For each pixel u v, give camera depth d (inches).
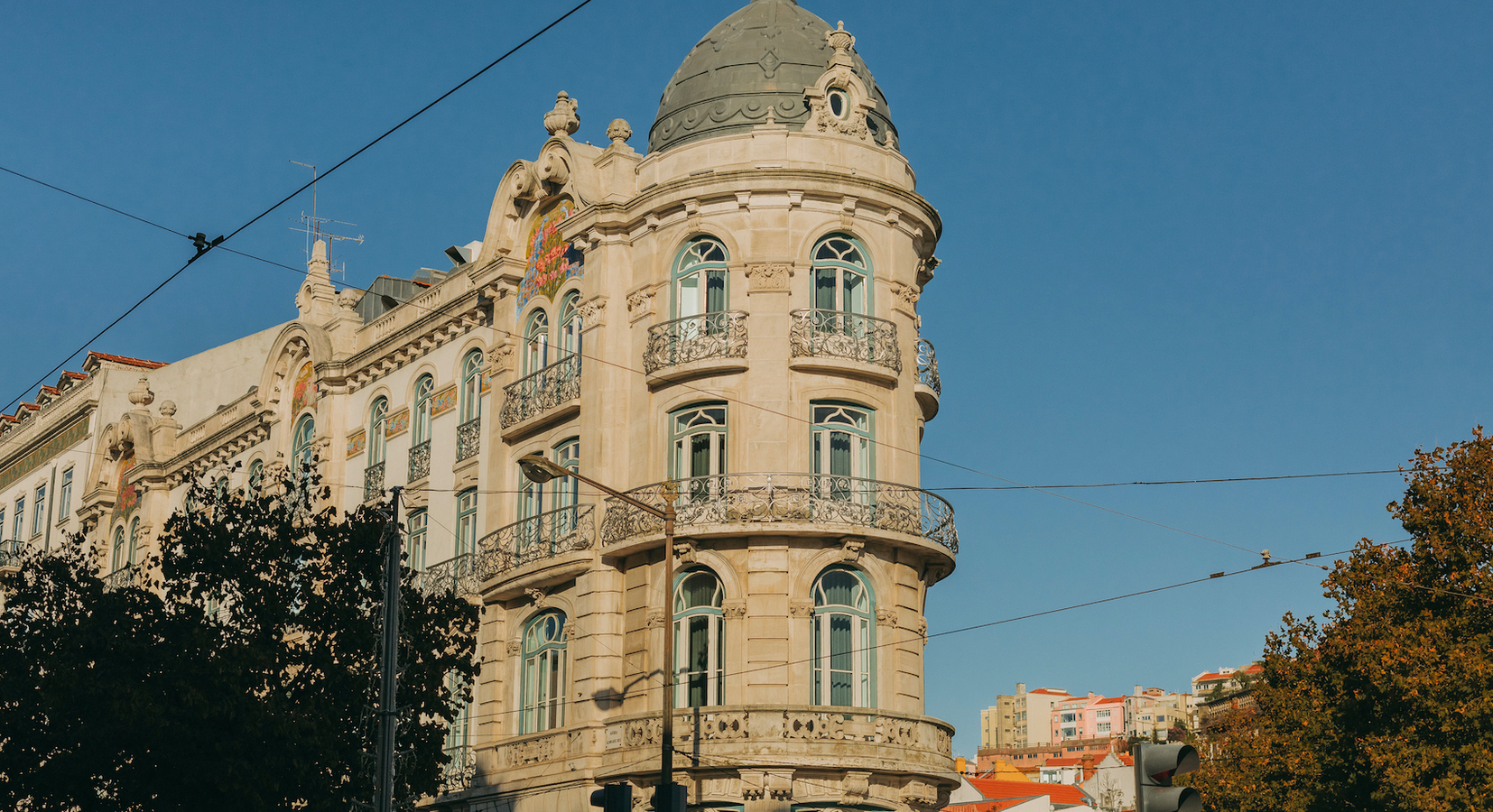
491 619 1419.8
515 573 1371.8
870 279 1323.8
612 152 1395.2
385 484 1615.4
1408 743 1174.3
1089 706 7106.3
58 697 994.7
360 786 1023.0
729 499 1235.2
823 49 1406.3
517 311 1473.9
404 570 1166.3
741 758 1171.9
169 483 2030.0
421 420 1594.5
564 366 1386.6
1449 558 1230.9
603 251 1366.9
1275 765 1370.6
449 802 1403.8
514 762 1350.9
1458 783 1131.9
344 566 1109.7
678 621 1263.5
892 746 1208.8
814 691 1226.0
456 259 1752.0
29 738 1019.9
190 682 992.9
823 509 1241.4
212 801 987.9
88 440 2267.5
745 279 1295.5
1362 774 1256.8
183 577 1126.4
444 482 1526.8
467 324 1542.8
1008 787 3164.4
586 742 1269.7
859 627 1254.9
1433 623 1194.6
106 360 2267.5
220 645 1049.5
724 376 1278.3
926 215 1370.6
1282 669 1382.9
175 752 986.7
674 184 1323.8
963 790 3110.2
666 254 1336.1
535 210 1473.9
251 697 987.9
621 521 1284.4
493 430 1460.4
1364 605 1264.8
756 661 1212.5
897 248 1342.3
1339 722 1277.1
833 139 1334.9
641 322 1336.1
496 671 1401.3
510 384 1440.7
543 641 1375.5
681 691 1248.2
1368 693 1232.8
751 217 1304.1
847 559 1244.5
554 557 1332.4
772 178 1301.7
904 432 1311.5
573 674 1315.2
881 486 1274.6
